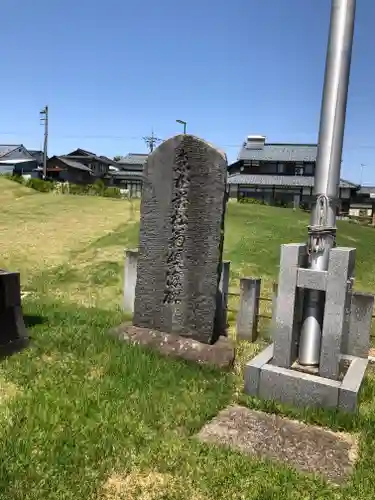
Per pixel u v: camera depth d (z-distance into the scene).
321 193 4.77
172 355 5.73
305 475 3.49
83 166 51.62
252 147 47.22
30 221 18.22
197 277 5.79
